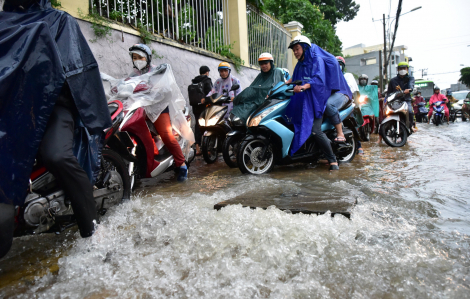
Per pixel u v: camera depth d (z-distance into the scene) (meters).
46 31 1.79
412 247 1.76
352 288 1.45
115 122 2.66
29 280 1.66
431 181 3.31
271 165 4.46
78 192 1.87
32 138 1.71
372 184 3.28
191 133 4.00
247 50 9.72
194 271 1.65
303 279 1.51
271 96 4.51
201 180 4.09
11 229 1.60
